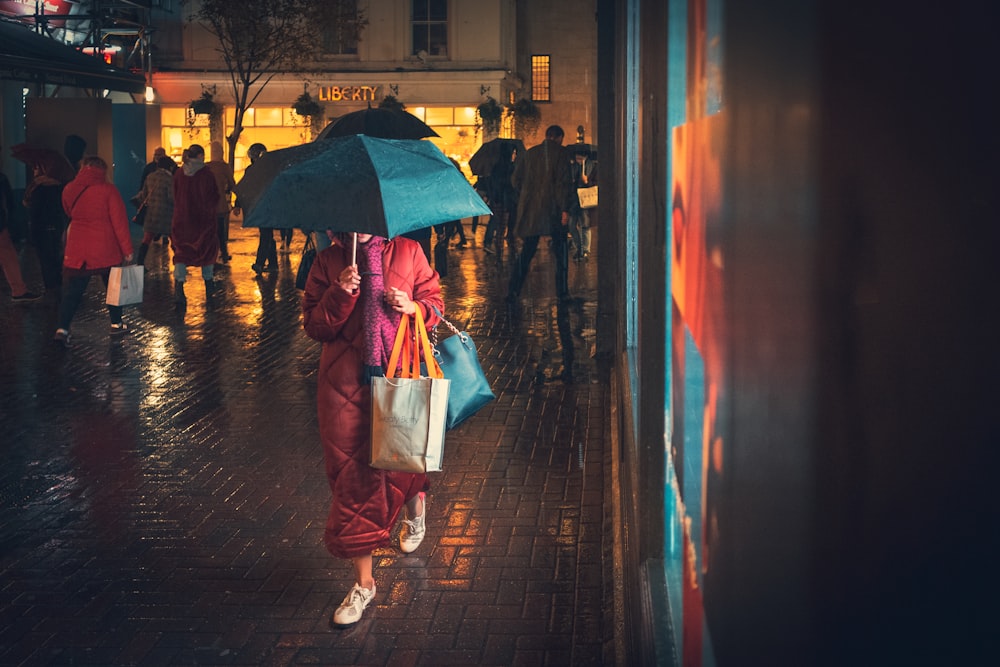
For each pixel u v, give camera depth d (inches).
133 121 1002.7
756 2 40.1
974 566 20.5
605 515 213.5
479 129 1370.6
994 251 19.6
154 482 244.2
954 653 21.4
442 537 205.6
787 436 34.1
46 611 174.6
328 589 182.5
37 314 496.4
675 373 85.6
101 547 203.5
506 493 232.8
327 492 236.4
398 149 165.2
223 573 190.2
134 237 959.0
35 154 565.9
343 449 164.7
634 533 118.0
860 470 26.8
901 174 23.9
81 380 356.2
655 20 94.1
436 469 157.3
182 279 517.3
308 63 1366.9
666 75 88.9
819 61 30.2
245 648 160.2
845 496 27.9
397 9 1364.4
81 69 887.1
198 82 1381.6
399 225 152.6
